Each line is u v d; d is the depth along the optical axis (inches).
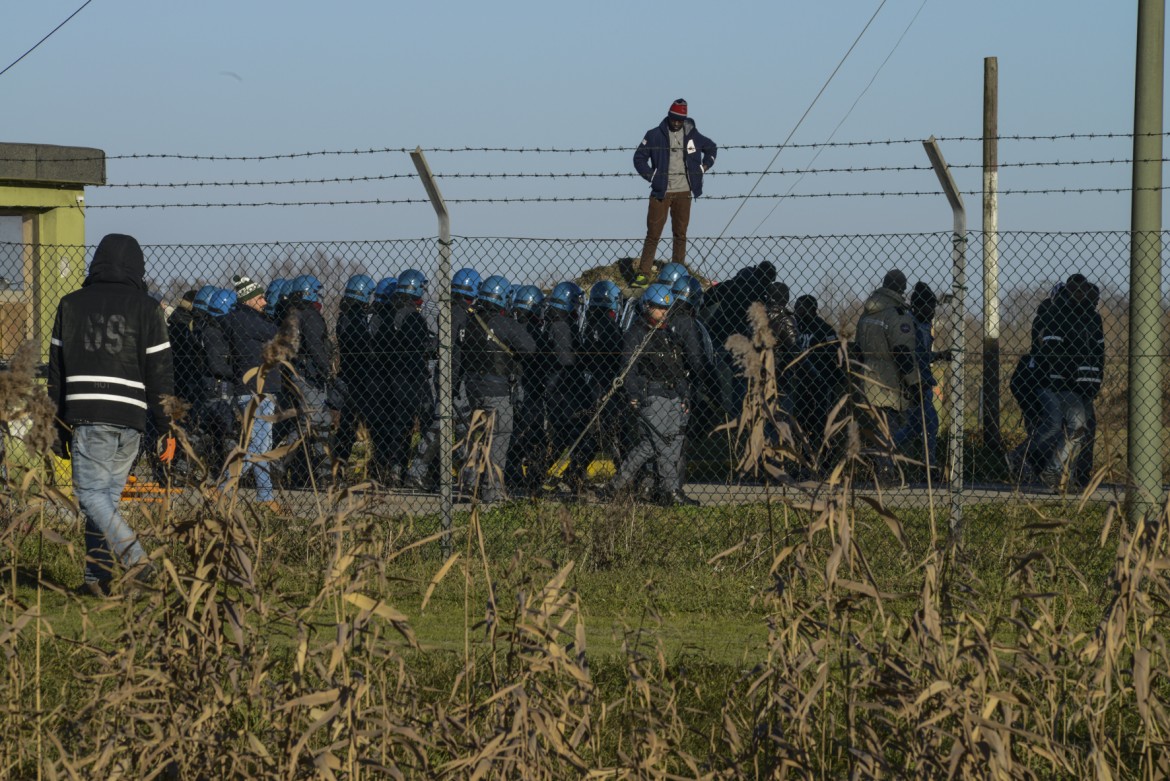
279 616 651.5
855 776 582.9
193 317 1604.3
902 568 1143.6
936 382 1632.6
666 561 1286.9
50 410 669.3
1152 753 645.9
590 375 1654.8
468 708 629.6
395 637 984.3
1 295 1660.9
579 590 1181.1
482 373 1640.0
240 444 634.8
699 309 1648.6
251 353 1578.5
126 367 1093.8
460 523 1353.3
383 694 620.1
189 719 598.2
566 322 1658.5
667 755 666.2
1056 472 1342.3
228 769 604.1
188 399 1609.3
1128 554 622.5
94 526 1076.5
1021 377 1628.9
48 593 1082.7
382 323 1673.2
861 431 649.0
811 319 1574.8
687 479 1696.6
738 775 628.7
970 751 551.2
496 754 569.6
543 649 608.1
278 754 604.4
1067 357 1568.7
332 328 1814.7
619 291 1724.9
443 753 685.3
